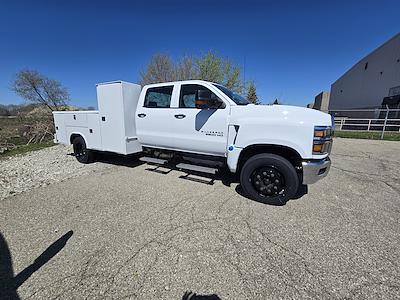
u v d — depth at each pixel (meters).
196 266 2.20
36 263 2.23
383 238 2.71
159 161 5.11
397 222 3.10
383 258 2.34
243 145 3.76
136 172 5.41
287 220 3.13
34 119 16.39
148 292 1.89
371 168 6.11
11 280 2.01
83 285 1.95
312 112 3.46
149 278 2.04
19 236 2.70
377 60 22.97
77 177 5.05
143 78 23.39
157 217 3.18
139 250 2.44
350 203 3.73
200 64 19.39
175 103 4.60
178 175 5.16
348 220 3.15
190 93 4.47
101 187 4.38
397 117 17.84
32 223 3.01
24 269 2.15
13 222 3.04
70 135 6.41
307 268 2.19
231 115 3.89
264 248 2.49
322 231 2.85
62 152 8.58
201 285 1.97
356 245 2.56
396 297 1.85
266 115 3.58
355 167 6.21
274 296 1.86
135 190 4.22
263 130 3.56
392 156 7.79
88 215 3.23
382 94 22.00
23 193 4.10
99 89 5.38
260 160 3.58
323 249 2.49
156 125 4.88
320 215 3.29
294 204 3.67
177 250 2.44
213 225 2.97
